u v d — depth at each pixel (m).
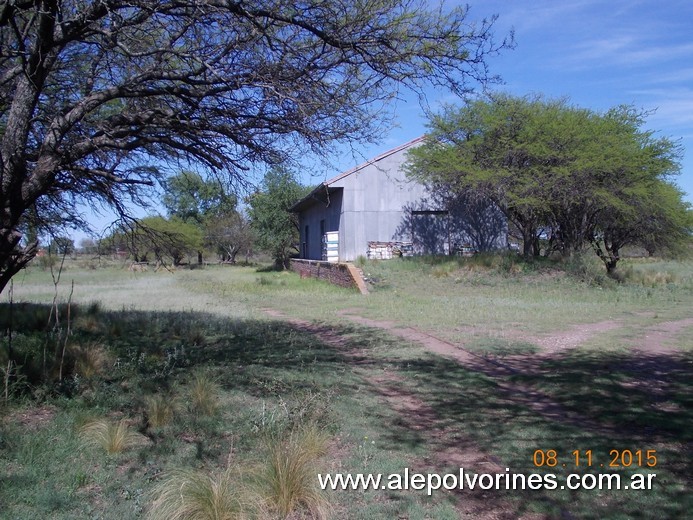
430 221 28.44
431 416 6.63
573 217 25.41
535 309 16.44
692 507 4.29
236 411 6.40
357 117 7.71
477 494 4.59
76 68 8.58
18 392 6.43
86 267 42.78
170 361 8.78
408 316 15.13
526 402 7.23
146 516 3.95
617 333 12.39
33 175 6.54
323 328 13.50
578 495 4.57
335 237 29.19
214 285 27.42
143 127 7.44
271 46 7.11
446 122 24.66
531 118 23.38
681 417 6.40
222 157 7.98
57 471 4.66
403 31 7.00
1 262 6.39
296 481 4.29
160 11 6.91
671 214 24.00
